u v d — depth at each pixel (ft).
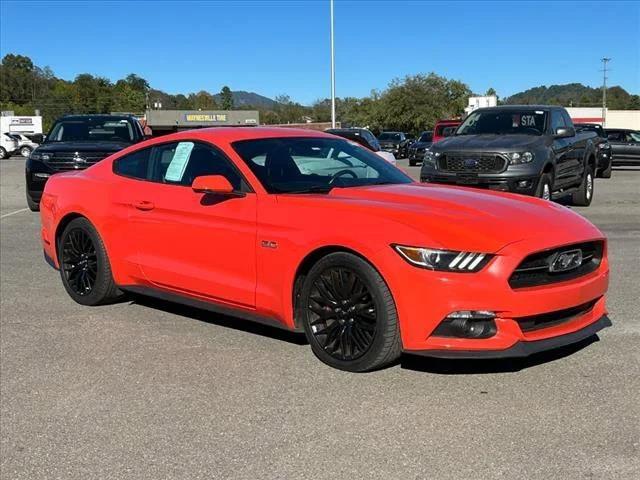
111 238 19.22
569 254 13.96
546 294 13.28
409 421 12.40
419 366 14.98
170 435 12.12
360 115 282.97
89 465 11.17
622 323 17.90
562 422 12.22
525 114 39.27
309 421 12.51
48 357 16.11
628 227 34.86
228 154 17.02
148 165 19.10
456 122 81.76
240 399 13.56
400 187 16.62
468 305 12.96
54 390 14.19
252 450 11.51
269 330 17.92
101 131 44.50
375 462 11.00
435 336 13.28
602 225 35.65
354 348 14.44
